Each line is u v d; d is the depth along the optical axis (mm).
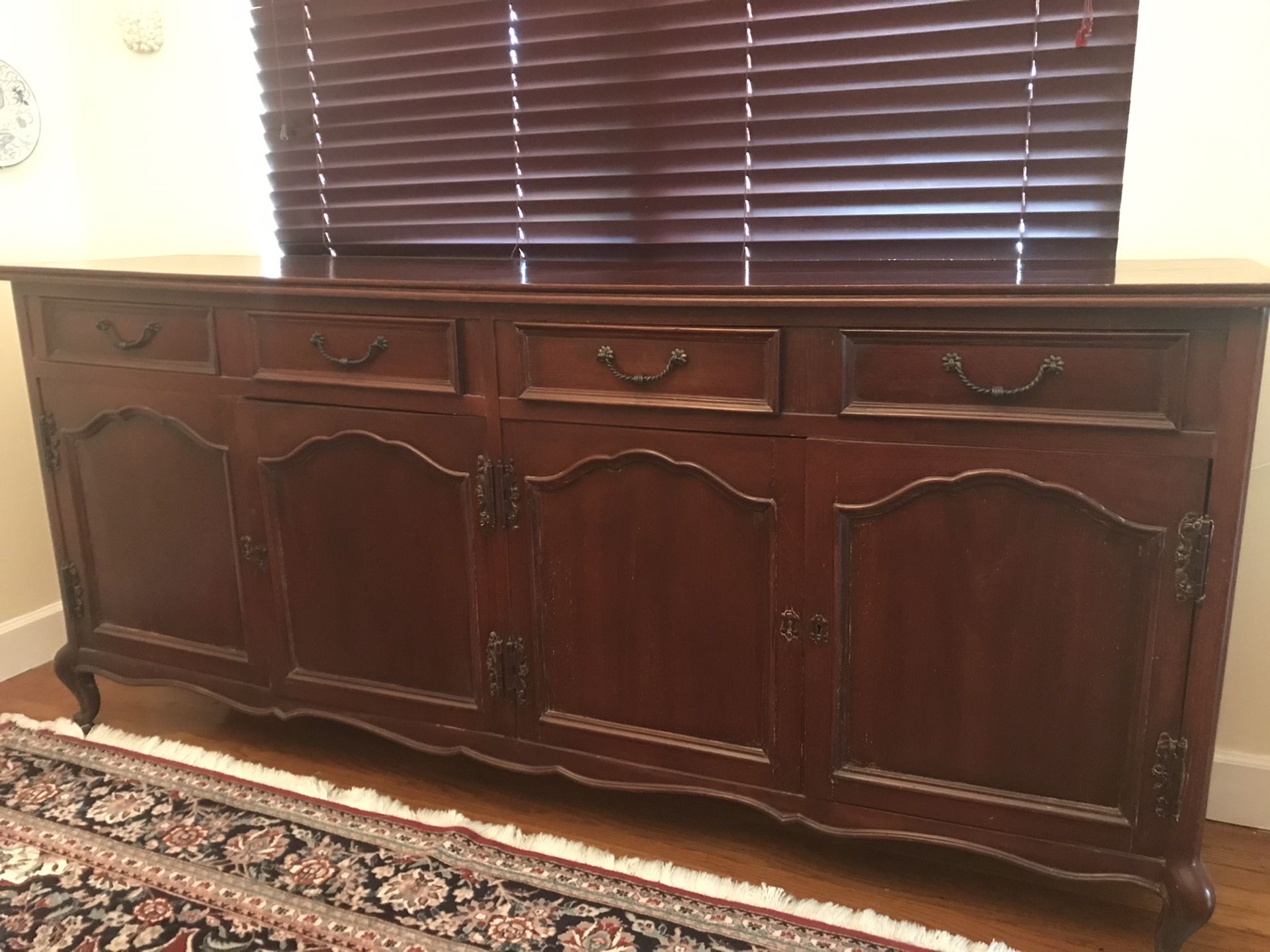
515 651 1586
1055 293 1133
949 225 1645
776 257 1774
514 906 1466
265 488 1696
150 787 1790
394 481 1604
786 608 1391
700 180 1795
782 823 1499
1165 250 1530
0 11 2092
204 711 2102
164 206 2281
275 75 2104
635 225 1867
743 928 1415
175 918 1455
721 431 1364
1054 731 1304
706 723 1496
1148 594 1210
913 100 1625
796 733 1434
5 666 2268
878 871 1559
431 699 1682
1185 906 1258
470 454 1530
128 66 2215
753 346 1318
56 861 1583
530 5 1842
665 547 1449
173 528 1815
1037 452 1215
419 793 1788
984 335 1202
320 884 1522
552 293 1380
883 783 1400
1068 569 1244
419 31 1943
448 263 1875
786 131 1717
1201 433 1143
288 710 1810
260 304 1614
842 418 1293
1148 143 1502
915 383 1254
